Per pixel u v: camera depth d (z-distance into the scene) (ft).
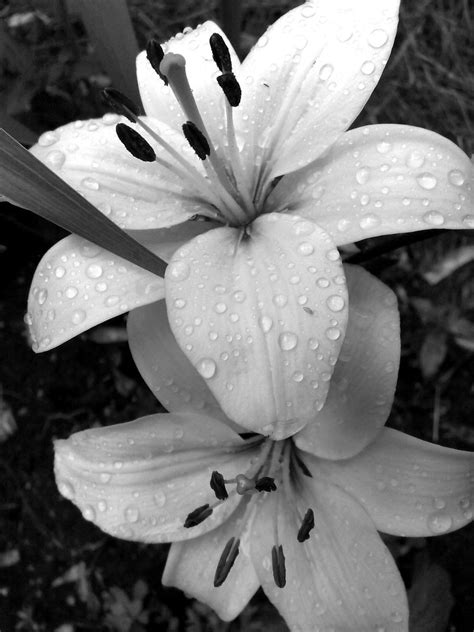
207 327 0.68
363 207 0.74
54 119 1.54
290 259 0.71
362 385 0.85
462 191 0.72
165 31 1.64
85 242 0.80
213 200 0.81
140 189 0.83
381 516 0.91
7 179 0.73
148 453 0.93
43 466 1.52
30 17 1.51
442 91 1.64
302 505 0.94
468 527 1.42
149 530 0.92
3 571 1.51
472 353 1.51
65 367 1.54
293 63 0.83
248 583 0.97
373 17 0.80
